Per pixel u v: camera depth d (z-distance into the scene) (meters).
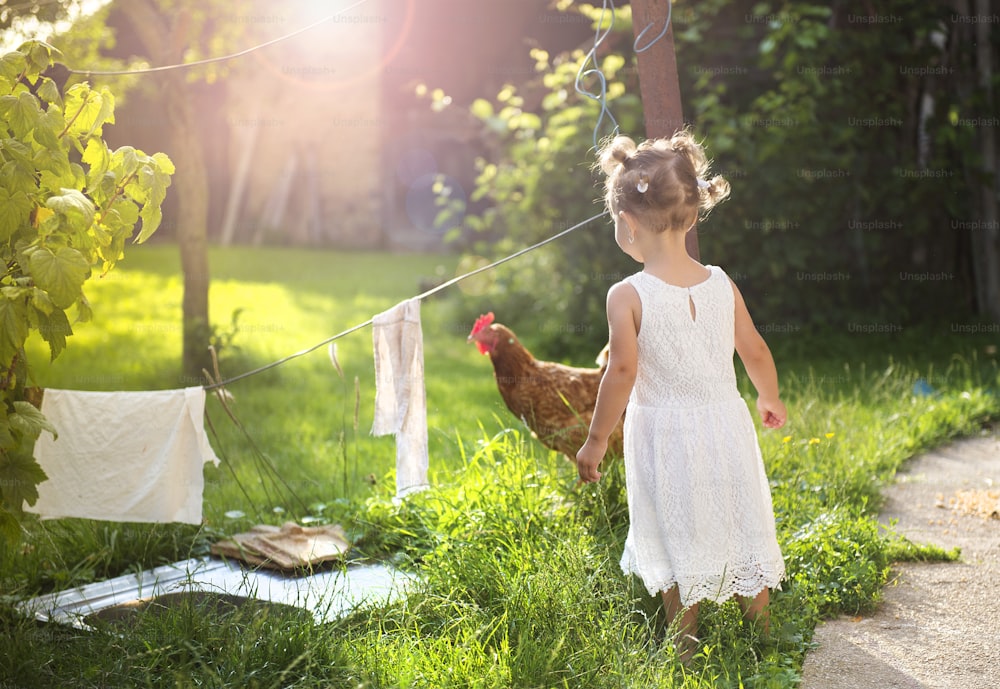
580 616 3.12
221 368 8.37
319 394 7.86
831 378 7.55
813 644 3.19
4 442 2.95
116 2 7.88
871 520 4.25
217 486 5.12
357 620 3.35
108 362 8.96
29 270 2.86
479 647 2.95
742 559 3.05
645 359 3.08
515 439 4.53
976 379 7.24
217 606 3.50
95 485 3.81
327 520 4.54
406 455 3.64
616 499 3.98
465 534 3.88
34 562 4.02
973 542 4.16
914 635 3.26
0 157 2.93
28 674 2.96
